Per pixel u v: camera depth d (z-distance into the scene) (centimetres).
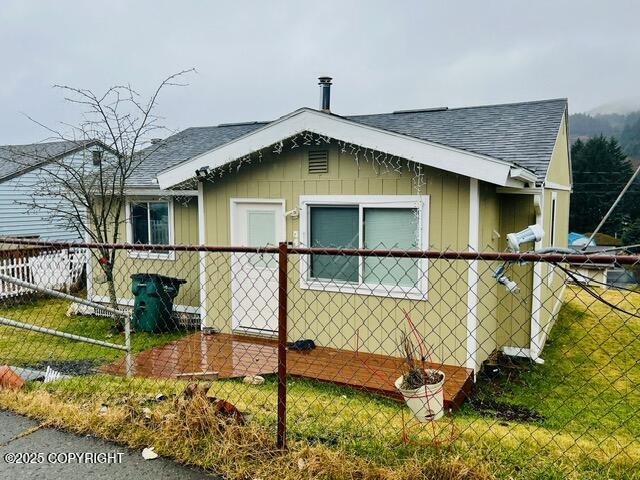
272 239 764
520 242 562
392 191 664
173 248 346
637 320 970
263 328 771
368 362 630
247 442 299
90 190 952
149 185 917
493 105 986
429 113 987
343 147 691
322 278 714
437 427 354
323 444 304
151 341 802
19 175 1550
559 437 374
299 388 548
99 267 1027
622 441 406
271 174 751
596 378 652
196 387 343
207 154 758
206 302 816
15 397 385
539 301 703
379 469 271
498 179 582
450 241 632
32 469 284
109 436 323
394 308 618
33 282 1108
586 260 248
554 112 870
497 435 352
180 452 299
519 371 682
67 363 654
